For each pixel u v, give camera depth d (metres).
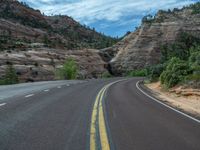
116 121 11.28
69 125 9.98
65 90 27.62
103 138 8.16
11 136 8.08
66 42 176.62
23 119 10.83
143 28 141.62
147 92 29.12
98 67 120.81
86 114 12.69
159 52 130.62
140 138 8.41
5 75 63.12
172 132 9.46
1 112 12.33
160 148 7.33
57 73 69.94
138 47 134.62
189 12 151.25
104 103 17.75
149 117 12.63
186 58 61.88
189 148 7.41
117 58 132.88
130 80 57.81
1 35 152.62
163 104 18.48
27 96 19.97
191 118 12.83
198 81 26.72
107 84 42.03
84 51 126.19
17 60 83.94
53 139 7.90
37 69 82.44
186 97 24.30
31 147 7.03
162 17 149.38
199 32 132.00
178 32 133.38
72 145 7.32
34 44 120.38
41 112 12.79
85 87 33.72
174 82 30.42
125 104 17.66
